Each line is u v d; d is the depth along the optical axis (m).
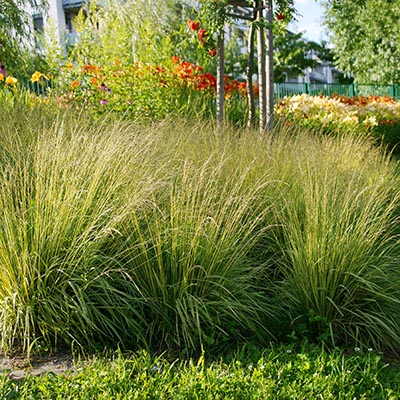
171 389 3.03
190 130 6.27
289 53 29.88
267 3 7.64
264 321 3.97
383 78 23.20
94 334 3.73
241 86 11.69
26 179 4.07
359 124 12.62
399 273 4.24
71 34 22.16
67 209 3.85
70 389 3.00
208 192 4.36
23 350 3.49
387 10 22.64
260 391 3.02
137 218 4.11
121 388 3.00
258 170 5.25
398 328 3.91
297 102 13.00
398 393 3.13
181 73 10.11
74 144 4.42
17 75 12.62
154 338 3.77
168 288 3.89
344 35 24.22
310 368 3.34
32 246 3.67
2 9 12.36
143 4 13.70
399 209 5.70
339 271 4.00
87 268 3.78
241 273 4.27
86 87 9.47
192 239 3.87
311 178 4.89
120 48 10.82
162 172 4.52
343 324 3.94
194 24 8.95
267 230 4.84
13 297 3.56
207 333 3.75
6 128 5.52
